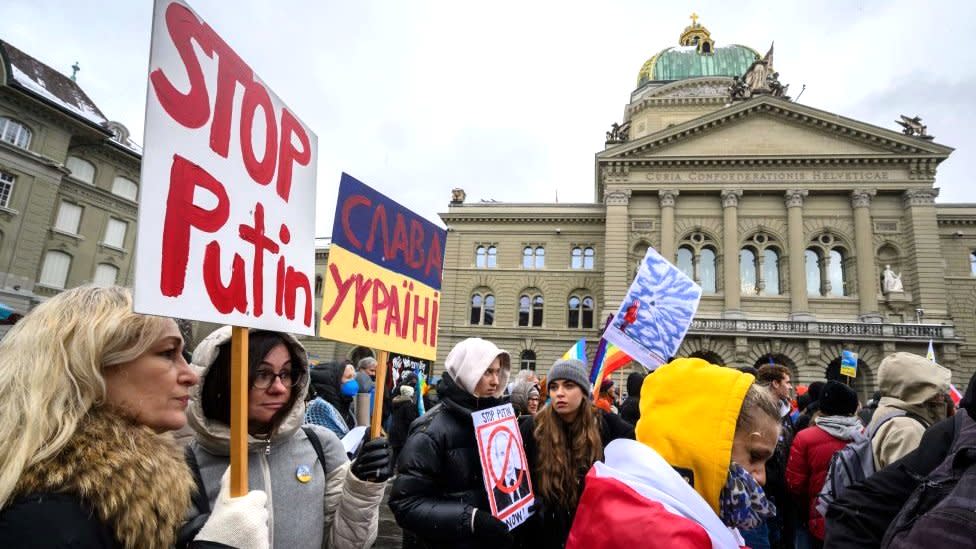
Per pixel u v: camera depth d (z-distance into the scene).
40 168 25.47
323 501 2.42
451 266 35.12
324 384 6.02
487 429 3.09
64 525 1.16
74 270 27.09
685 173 30.52
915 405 3.30
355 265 3.04
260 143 2.12
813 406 5.69
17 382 1.28
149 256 1.51
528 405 6.38
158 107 1.63
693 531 1.44
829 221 29.12
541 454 3.35
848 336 26.56
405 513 2.87
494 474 3.01
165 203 1.60
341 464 2.59
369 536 2.33
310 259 2.40
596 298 33.12
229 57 1.99
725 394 1.88
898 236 28.41
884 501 1.88
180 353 1.61
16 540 1.12
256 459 2.21
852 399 3.99
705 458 1.83
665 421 1.97
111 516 1.24
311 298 2.37
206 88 1.84
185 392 1.59
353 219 3.09
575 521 1.73
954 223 30.69
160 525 1.36
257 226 2.03
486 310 34.56
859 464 3.26
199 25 1.84
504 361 3.46
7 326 16.39
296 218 2.32
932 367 3.30
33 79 27.44
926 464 1.86
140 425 1.48
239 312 1.85
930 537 1.35
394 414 8.13
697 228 30.22
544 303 33.62
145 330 1.47
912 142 28.27
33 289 25.20
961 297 29.81
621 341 6.20
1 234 24.11
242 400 1.74
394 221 3.41
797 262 28.28
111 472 1.27
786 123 30.30
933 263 27.25
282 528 2.15
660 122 40.72
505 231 35.28
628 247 30.53
